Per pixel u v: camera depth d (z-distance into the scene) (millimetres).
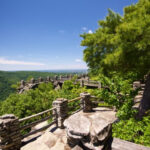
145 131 3381
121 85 5746
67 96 9906
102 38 5320
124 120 4648
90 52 5949
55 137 4328
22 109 7723
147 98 5664
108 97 5852
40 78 22000
